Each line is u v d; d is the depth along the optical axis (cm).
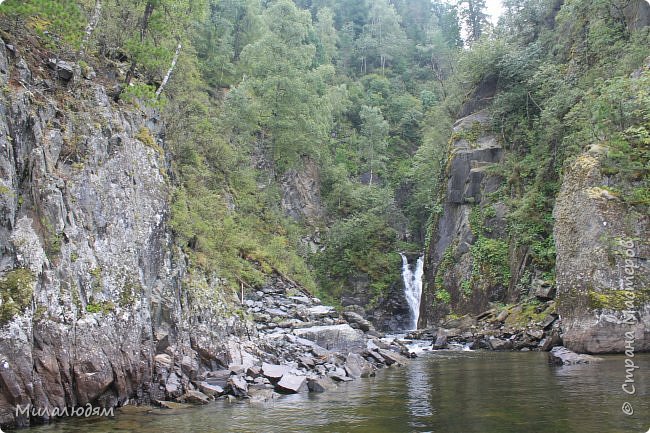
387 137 5388
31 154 1166
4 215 1040
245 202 3444
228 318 1669
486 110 3769
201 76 4250
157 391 1237
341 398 1266
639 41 2545
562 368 1599
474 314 3072
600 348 1853
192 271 1678
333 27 7156
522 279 2786
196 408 1165
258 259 2986
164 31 2034
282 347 1783
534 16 3938
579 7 3219
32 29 1501
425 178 4372
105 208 1299
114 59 1944
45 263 1076
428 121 5178
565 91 2848
